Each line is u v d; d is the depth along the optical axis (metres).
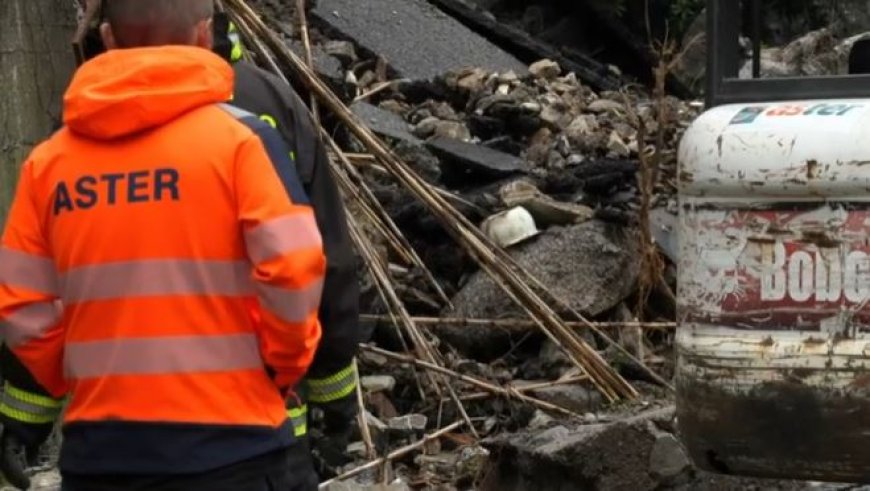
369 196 12.62
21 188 6.57
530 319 12.55
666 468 10.19
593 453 10.15
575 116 16.19
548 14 25.88
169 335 6.25
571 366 12.55
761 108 8.31
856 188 7.87
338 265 6.95
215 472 6.25
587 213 13.55
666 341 13.30
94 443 6.31
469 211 13.58
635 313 13.31
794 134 7.99
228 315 6.30
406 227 13.51
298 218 6.21
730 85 8.62
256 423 6.33
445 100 16.83
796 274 8.01
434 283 12.90
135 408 6.25
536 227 13.57
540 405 11.80
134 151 6.31
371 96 16.81
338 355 6.93
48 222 6.49
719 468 8.47
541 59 21.20
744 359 8.13
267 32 12.34
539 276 12.99
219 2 10.85
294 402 6.89
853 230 7.89
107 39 6.63
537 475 10.39
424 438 11.33
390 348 12.58
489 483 10.75
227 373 6.29
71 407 6.45
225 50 7.25
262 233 6.16
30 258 6.52
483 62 18.34
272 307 6.19
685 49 19.36
